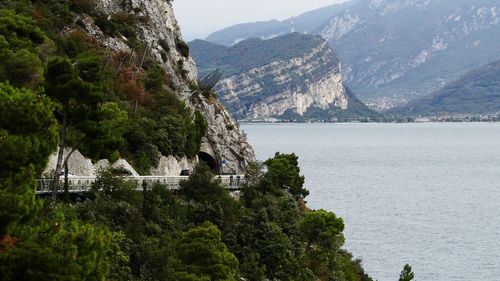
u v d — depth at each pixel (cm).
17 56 7975
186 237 6412
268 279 7975
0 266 3512
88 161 8294
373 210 18288
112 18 12488
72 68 6569
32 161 4297
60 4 11719
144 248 6397
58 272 3669
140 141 9694
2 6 10562
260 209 8769
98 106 6881
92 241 4184
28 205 3878
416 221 16900
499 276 12212
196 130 11406
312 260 8950
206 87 13950
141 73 11694
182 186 8481
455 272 12375
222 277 6309
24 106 4306
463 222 16975
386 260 12938
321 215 9212
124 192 7256
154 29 13138
